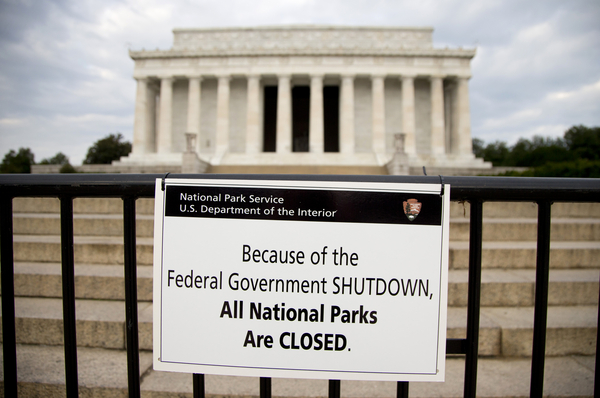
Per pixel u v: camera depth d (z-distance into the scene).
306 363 1.94
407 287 1.90
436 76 44.28
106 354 3.97
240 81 48.25
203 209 1.96
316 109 44.03
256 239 1.94
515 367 3.80
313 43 47.62
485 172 34.69
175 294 1.97
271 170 33.53
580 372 3.70
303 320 1.93
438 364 1.90
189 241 1.96
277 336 1.94
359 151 47.19
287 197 1.93
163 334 1.97
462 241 6.80
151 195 2.01
